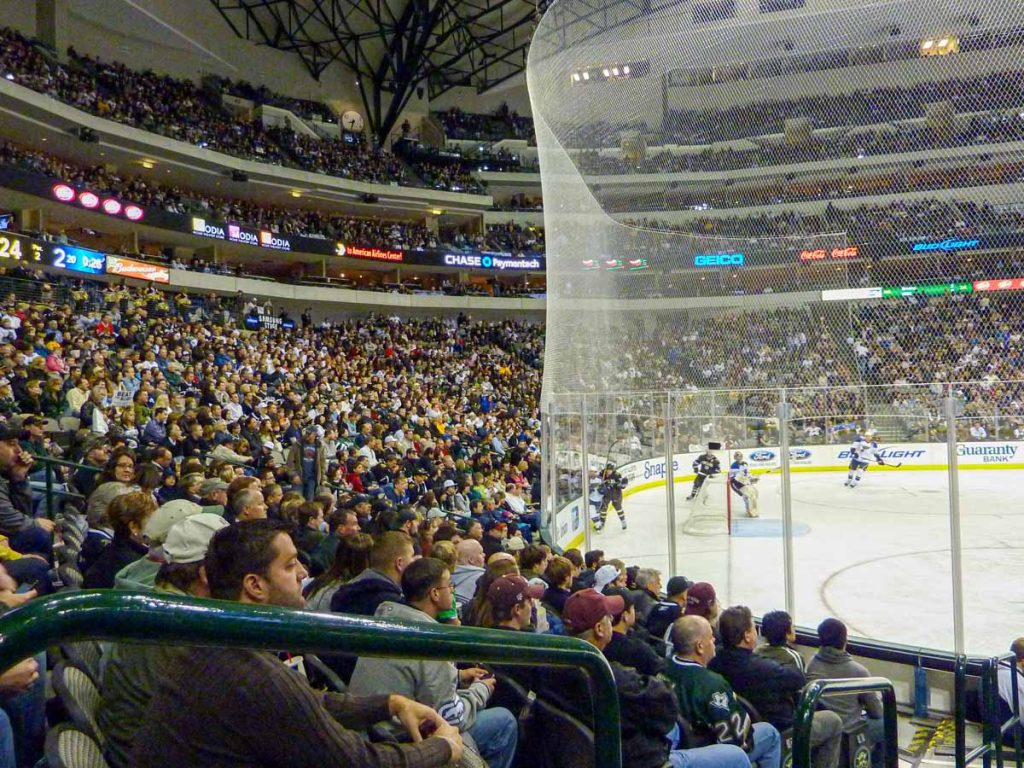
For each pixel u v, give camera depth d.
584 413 9.71
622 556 9.47
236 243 35.81
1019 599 8.13
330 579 4.46
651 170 10.43
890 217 9.96
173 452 11.79
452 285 45.03
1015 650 5.52
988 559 9.49
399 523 6.91
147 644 1.04
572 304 10.86
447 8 44.69
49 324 19.22
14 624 0.91
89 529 5.84
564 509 11.07
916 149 9.59
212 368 20.44
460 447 18.22
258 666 1.60
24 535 6.20
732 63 9.91
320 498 8.76
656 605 6.43
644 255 10.80
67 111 29.23
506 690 3.63
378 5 42.34
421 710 2.12
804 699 2.97
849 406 11.03
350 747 1.65
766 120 10.00
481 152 46.50
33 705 2.87
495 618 3.59
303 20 43.66
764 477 11.01
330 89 45.59
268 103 41.28
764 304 10.66
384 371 29.91
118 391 16.03
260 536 2.13
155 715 1.62
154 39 37.69
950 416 6.74
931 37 9.27
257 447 13.84
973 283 10.02
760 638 7.25
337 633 1.24
